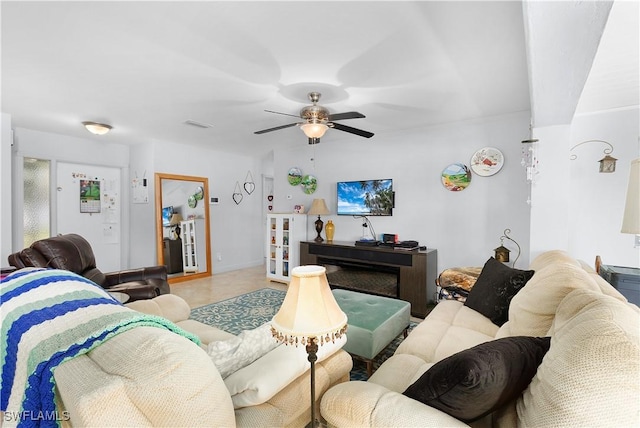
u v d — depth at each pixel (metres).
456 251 3.85
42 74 2.48
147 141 4.95
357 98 3.01
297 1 1.63
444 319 2.20
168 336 0.80
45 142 4.39
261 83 2.66
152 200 4.93
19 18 1.75
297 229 4.97
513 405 1.02
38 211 4.37
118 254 5.25
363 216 4.62
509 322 1.70
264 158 6.63
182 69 2.40
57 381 0.72
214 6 1.67
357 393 1.09
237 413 1.04
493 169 3.59
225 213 5.93
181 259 5.19
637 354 0.70
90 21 1.79
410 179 4.18
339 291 2.98
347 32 1.90
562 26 1.12
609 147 3.07
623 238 3.04
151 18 1.77
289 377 1.11
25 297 1.08
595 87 2.54
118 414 0.63
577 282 1.37
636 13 1.59
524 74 2.46
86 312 0.95
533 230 2.49
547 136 2.43
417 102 3.11
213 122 3.84
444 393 0.94
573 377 0.74
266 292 4.41
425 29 1.87
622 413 0.65
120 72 2.45
